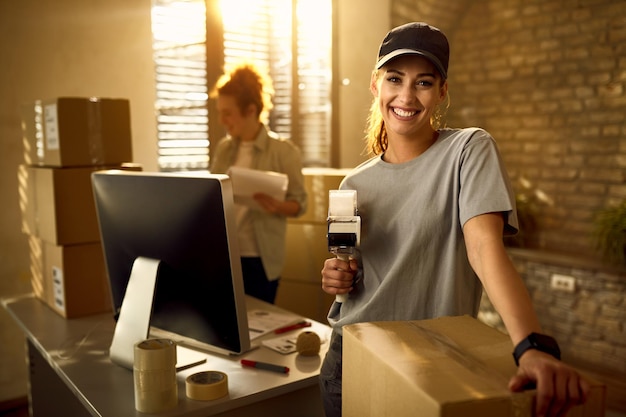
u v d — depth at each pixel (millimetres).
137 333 1369
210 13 3553
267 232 2463
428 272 1091
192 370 1392
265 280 2492
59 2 3002
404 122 1099
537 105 4066
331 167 3953
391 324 979
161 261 1345
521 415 691
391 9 4012
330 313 1270
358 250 1189
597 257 3721
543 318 3822
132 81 3287
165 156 3562
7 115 2893
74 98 1951
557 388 678
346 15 3854
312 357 1474
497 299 834
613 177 3709
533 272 3863
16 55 2896
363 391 876
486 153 1020
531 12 4043
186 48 3570
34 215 2074
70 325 1841
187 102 3605
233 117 2514
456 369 778
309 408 1401
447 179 1064
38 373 2039
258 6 3818
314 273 2680
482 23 4324
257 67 2559
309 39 3887
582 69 3816
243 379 1332
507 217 986
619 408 3012
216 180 1188
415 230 1089
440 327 961
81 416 2012
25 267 3008
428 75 1076
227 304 1267
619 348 3436
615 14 3633
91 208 1959
